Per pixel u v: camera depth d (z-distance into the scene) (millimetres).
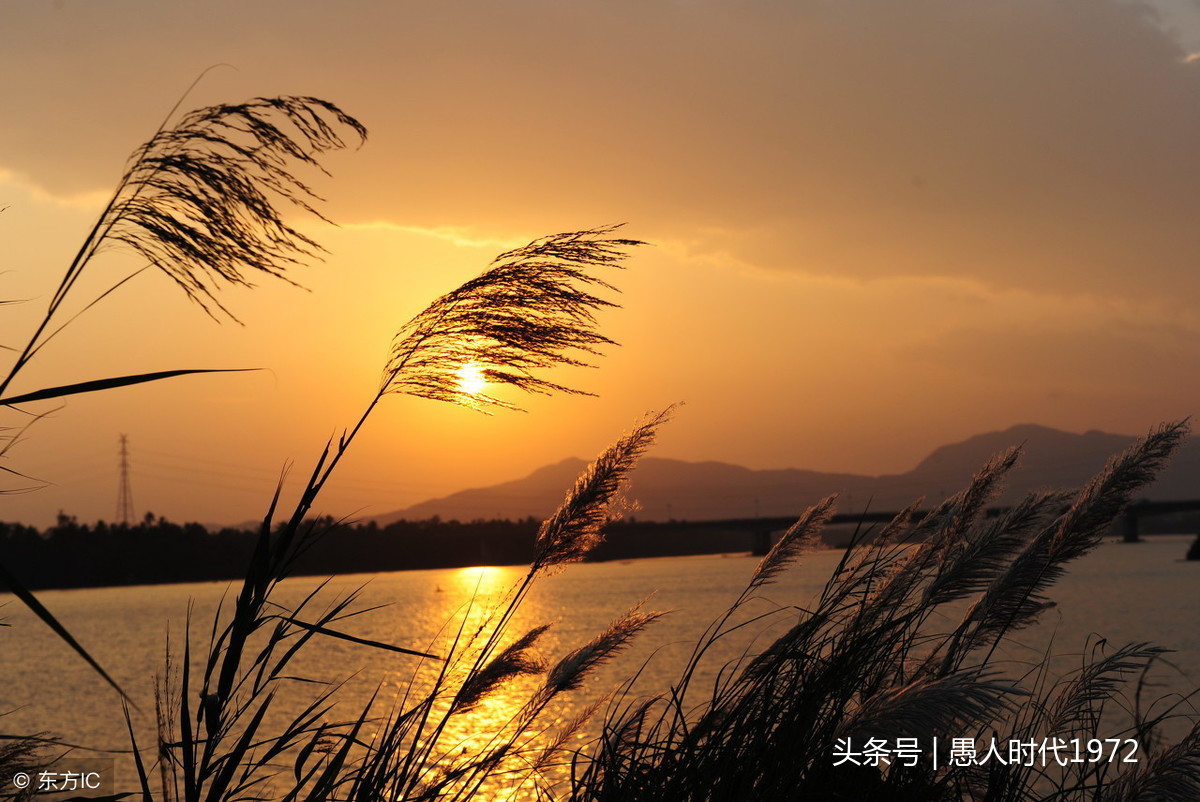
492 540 141500
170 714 2984
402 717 3475
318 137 2650
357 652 48219
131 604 152125
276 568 3008
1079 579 95938
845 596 4078
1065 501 4004
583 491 3896
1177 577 95812
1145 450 3861
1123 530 186625
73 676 56656
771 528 159500
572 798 3562
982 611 3875
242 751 2916
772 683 3623
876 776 3471
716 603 73312
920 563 4160
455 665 3652
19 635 94562
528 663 3887
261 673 2979
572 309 3344
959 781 3596
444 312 3320
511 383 3379
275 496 3033
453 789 3531
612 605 95562
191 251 2604
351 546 106188
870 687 3678
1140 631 39125
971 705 2219
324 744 3283
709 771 3375
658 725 3680
